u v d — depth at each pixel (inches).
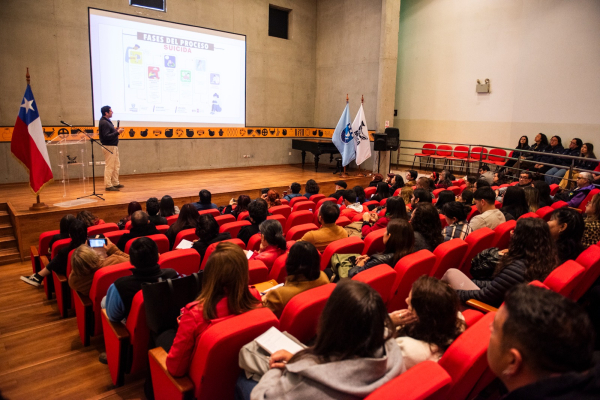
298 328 70.8
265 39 430.9
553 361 31.2
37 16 299.4
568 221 108.2
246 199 192.1
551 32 342.0
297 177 369.7
